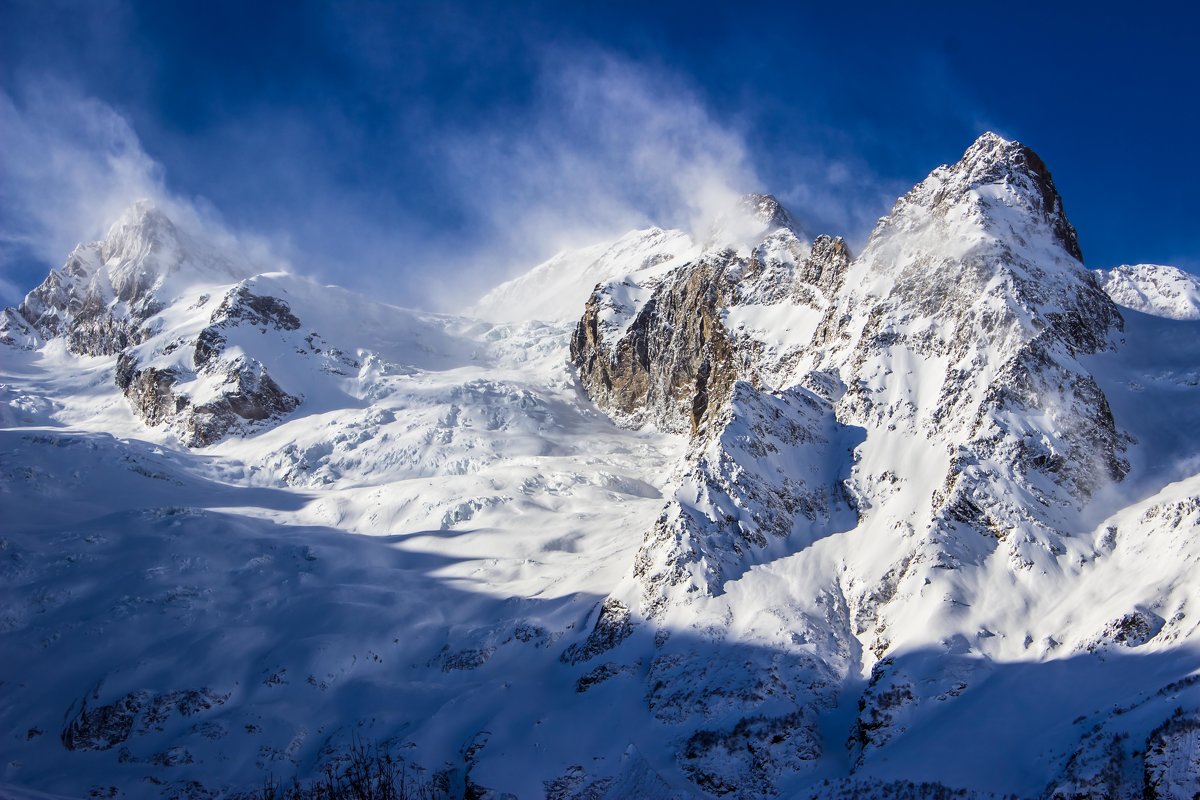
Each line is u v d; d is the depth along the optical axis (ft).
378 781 315.99
